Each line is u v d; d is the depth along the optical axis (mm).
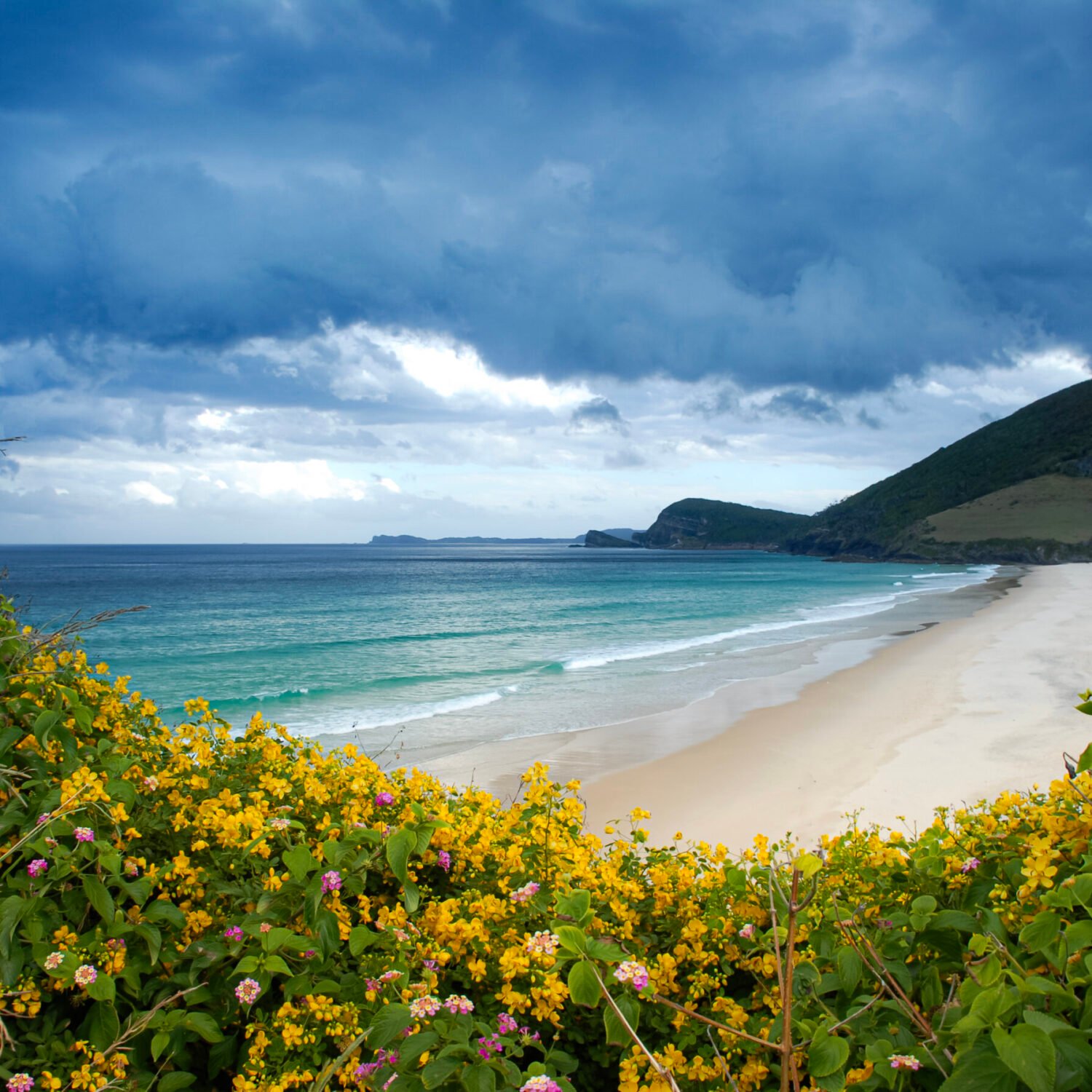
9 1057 2391
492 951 2896
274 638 33562
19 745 3371
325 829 3201
